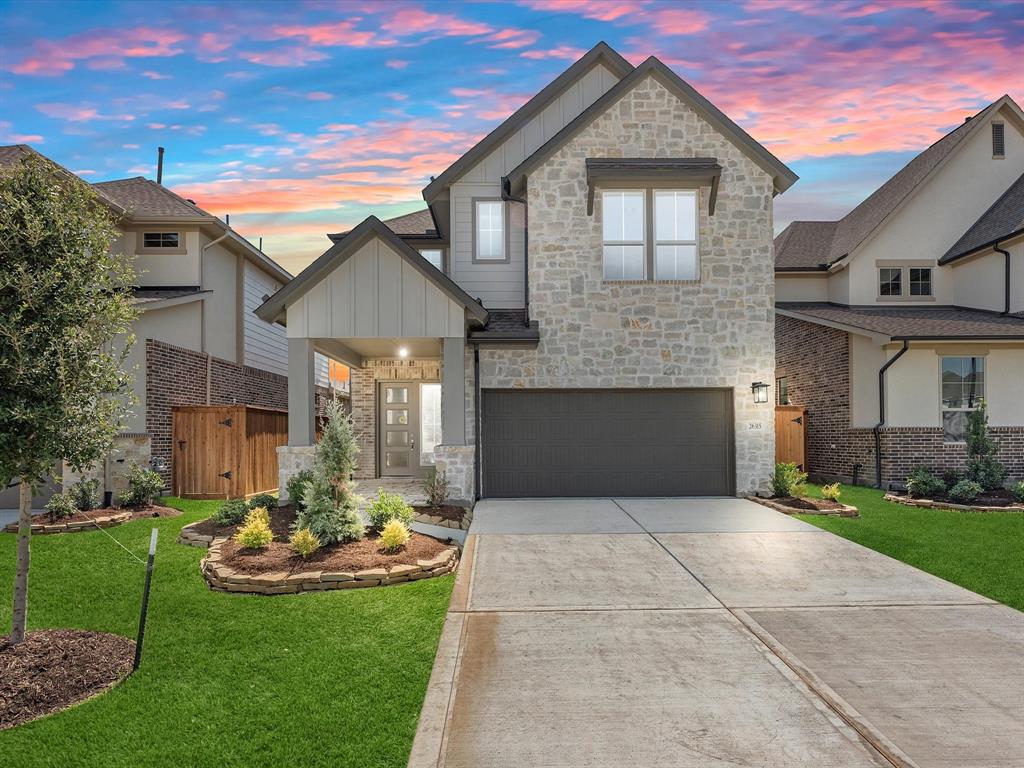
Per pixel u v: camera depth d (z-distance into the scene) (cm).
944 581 738
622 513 1142
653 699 447
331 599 668
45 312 503
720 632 577
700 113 1344
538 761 370
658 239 1346
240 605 648
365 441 1639
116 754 378
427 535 916
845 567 791
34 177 523
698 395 1346
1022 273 1641
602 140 1345
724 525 1034
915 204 1883
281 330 2205
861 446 1597
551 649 538
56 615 617
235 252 1842
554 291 1330
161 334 1441
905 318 1673
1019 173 1889
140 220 1591
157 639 557
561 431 1338
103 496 1180
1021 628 588
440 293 1175
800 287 2011
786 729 405
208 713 427
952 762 369
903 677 483
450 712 429
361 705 438
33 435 504
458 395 1177
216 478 1347
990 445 1297
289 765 366
